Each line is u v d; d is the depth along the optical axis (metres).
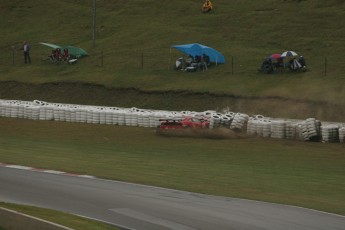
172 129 101.69
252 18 199.88
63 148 85.38
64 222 37.69
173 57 177.12
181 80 156.62
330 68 149.25
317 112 125.00
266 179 61.62
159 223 39.28
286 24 190.12
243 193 52.34
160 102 145.12
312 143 93.81
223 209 44.16
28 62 194.38
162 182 56.19
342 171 69.56
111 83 160.88
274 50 172.88
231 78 152.00
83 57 189.75
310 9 198.25
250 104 134.00
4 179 54.50
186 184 55.84
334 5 198.25
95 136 101.44
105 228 37.16
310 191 55.12
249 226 39.22
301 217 42.53
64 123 119.38
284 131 98.69
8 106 130.62
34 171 60.00
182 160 75.62
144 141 95.62
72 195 48.00
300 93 133.50
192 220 40.34
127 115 115.88
